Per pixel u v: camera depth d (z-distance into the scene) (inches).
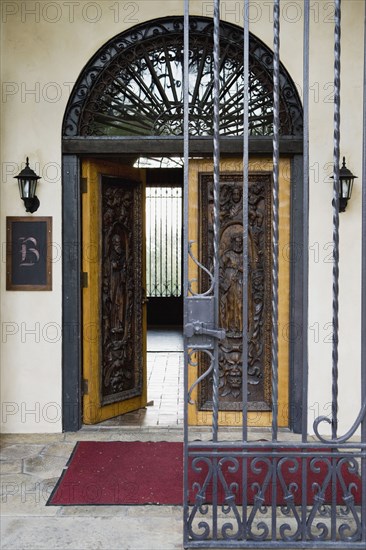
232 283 174.2
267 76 169.0
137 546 103.6
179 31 168.4
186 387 101.0
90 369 173.5
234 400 174.2
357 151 164.7
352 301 165.5
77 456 148.6
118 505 120.3
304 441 101.0
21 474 137.0
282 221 169.8
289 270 170.1
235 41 168.6
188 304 100.4
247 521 100.7
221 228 173.3
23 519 113.8
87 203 171.9
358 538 100.4
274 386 101.5
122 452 151.7
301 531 100.5
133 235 188.9
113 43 169.0
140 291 190.9
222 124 170.7
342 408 165.9
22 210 167.9
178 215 413.7
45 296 168.7
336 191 100.0
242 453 99.9
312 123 165.3
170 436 165.2
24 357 169.2
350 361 165.8
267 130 171.3
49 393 169.5
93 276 173.8
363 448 100.1
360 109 164.4
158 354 304.3
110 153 168.1
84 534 108.0
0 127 166.4
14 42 165.9
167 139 167.8
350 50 164.2
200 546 99.8
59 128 167.2
